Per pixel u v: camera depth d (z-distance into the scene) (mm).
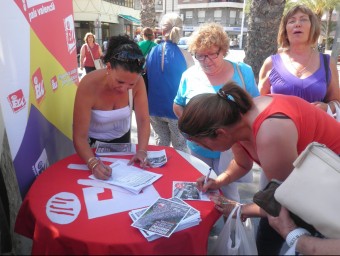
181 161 1871
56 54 2328
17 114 1673
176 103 2473
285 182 1238
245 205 1385
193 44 2166
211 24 2188
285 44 2455
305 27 2246
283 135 1228
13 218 1947
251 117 1312
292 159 1255
